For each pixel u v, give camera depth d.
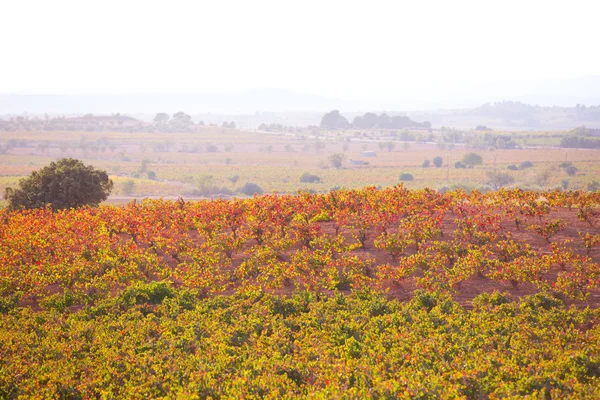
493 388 15.48
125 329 20.73
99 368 18.02
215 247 29.20
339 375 16.14
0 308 24.39
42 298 25.73
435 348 17.78
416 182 162.88
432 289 23.59
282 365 17.05
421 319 20.50
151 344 19.55
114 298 24.42
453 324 20.06
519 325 19.55
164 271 27.00
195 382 16.22
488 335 19.03
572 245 27.59
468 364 16.52
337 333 19.83
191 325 20.97
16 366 18.03
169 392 16.27
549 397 15.16
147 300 24.78
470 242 28.36
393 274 24.91
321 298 23.41
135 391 16.25
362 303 22.45
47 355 18.94
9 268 27.66
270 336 19.91
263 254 27.69
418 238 28.33
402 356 17.39
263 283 25.83
